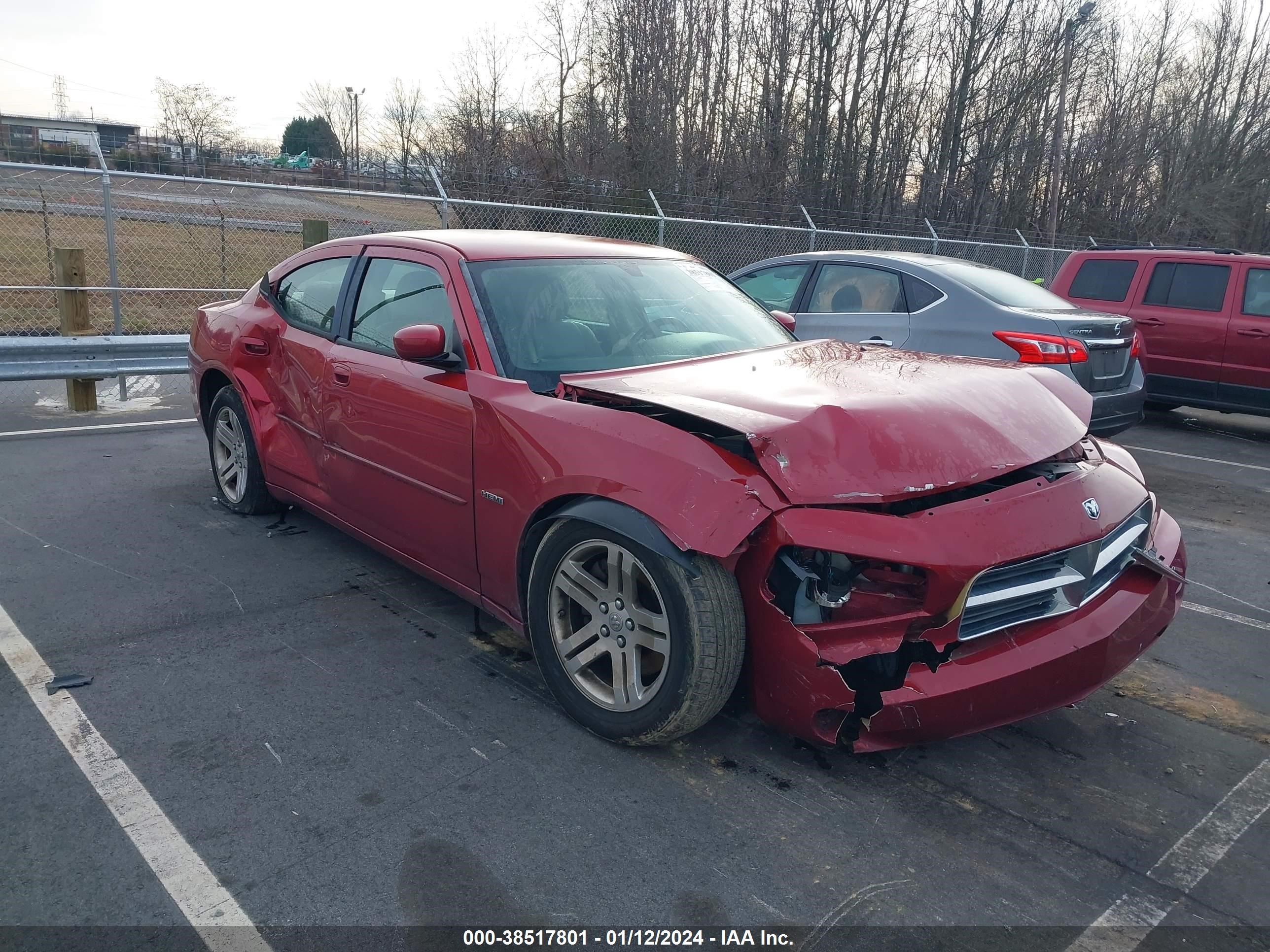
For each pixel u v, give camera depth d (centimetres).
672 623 264
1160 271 943
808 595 260
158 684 329
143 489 572
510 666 351
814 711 256
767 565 258
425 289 376
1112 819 267
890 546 247
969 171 2755
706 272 443
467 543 341
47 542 471
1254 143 3150
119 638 365
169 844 244
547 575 301
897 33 2566
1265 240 3122
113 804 260
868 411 274
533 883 232
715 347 379
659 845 248
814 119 2547
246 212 1292
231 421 513
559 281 375
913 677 255
